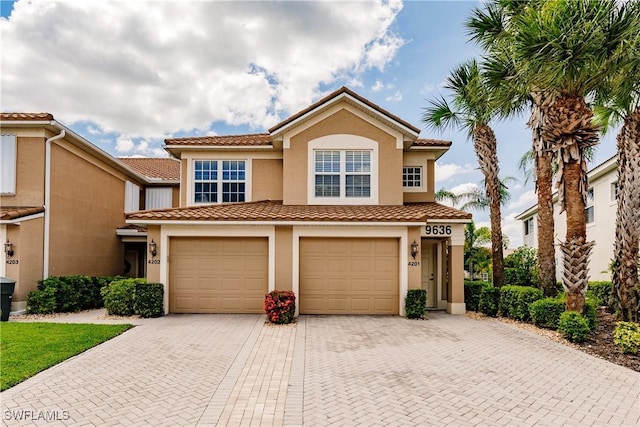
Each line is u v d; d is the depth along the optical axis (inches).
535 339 419.5
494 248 649.6
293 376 297.0
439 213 582.6
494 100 501.7
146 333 435.5
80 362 327.3
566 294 450.9
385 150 633.6
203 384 279.3
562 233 983.0
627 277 475.8
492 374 304.5
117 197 853.2
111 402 246.5
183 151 689.0
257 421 221.0
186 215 540.7
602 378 298.0
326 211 577.0
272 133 624.1
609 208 766.5
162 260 548.4
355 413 231.9
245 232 553.9
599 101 488.4
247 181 686.5
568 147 435.5
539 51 370.9
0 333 421.4
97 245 776.9
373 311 560.1
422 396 259.0
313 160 634.2
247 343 394.3
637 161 472.1
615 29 360.8
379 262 563.5
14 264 573.6
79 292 614.2
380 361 336.2
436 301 655.8
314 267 562.3
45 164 622.5
